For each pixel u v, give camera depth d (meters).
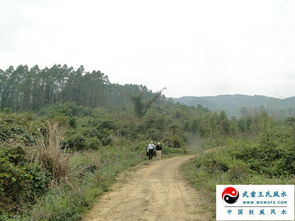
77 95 90.44
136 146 27.91
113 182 11.27
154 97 48.84
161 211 6.97
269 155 13.71
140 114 46.97
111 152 20.78
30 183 8.25
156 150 22.91
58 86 87.12
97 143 23.61
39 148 9.66
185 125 51.78
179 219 6.25
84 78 91.88
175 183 11.09
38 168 8.84
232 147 16.58
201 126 43.47
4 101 79.12
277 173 11.59
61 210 6.63
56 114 33.25
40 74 82.38
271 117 16.98
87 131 27.94
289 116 17.30
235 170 10.54
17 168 7.99
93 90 93.38
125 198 8.52
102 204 7.86
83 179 10.33
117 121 39.72
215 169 12.55
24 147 9.48
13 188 7.66
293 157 11.93
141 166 17.53
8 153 8.62
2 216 6.42
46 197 7.61
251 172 11.53
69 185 8.85
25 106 77.69
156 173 14.31
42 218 6.29
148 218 6.45
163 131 39.81
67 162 9.91
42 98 80.69
